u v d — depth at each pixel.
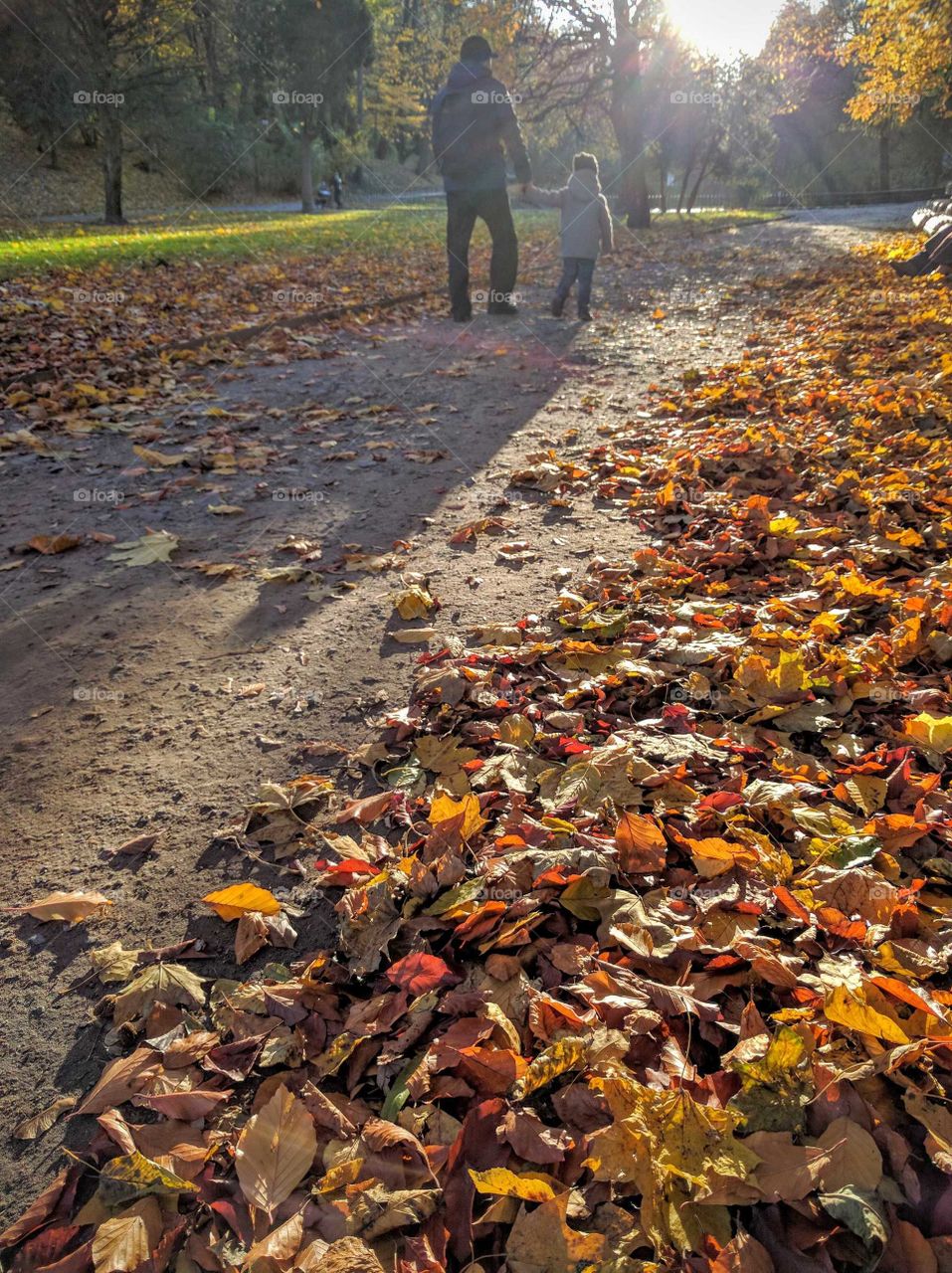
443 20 40.88
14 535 4.07
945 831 1.89
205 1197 1.32
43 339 7.72
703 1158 1.25
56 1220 1.32
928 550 3.40
